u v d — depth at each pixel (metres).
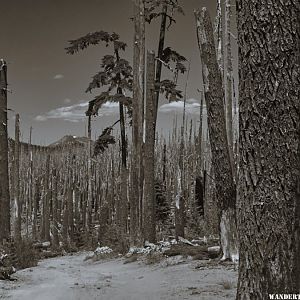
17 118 31.84
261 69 3.76
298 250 3.65
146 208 20.66
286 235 3.63
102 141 26.67
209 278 10.59
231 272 10.95
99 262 21.42
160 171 59.78
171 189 56.44
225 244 12.20
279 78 3.70
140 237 20.30
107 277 13.95
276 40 3.73
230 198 11.98
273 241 3.65
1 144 19.30
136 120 20.08
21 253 19.02
